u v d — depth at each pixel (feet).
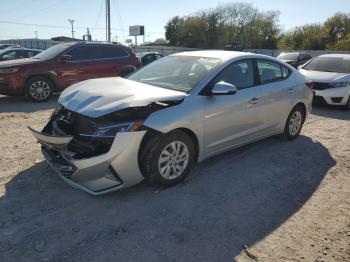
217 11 215.72
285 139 20.21
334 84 29.91
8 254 9.70
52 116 14.44
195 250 10.16
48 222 11.21
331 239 10.95
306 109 20.67
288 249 10.41
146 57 67.56
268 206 12.77
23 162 15.74
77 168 11.73
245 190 13.87
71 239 10.43
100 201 12.55
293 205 12.96
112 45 36.29
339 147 19.69
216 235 10.89
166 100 12.93
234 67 15.87
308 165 16.79
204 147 14.48
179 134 13.29
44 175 14.40
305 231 11.34
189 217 11.76
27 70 30.63
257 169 15.94
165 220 11.54
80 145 12.17
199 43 219.41
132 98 12.65
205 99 14.16
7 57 50.60
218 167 15.92
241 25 217.97
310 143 20.16
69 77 33.01
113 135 11.80
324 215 12.35
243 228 11.33
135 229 11.02
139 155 12.50
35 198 12.62
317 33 208.95
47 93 32.07
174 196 13.07
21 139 19.25
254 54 17.49
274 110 18.07
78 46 33.94
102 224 11.21
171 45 233.96
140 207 12.25
